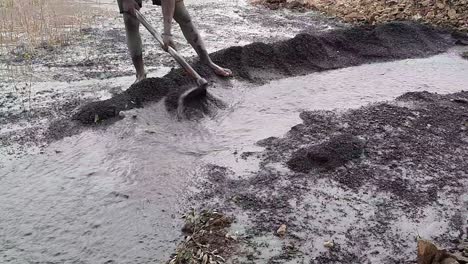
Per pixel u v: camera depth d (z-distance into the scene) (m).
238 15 9.59
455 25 8.35
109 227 3.50
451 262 2.87
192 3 10.63
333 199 3.75
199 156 4.40
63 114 5.20
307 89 5.88
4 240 3.38
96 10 9.68
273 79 6.17
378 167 4.16
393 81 6.17
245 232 3.40
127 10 5.31
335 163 4.18
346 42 7.26
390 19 8.85
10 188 3.95
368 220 3.52
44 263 3.17
